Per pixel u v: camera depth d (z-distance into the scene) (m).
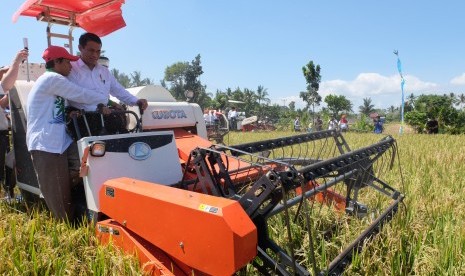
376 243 3.36
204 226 2.46
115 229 3.11
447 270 3.10
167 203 2.67
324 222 3.94
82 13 5.36
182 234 2.59
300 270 2.54
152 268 2.76
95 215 3.43
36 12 5.23
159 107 5.34
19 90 4.43
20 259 3.01
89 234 3.38
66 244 3.31
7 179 5.14
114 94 4.71
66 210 3.86
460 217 4.16
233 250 2.34
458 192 5.40
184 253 2.59
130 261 2.82
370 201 4.66
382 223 3.82
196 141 5.23
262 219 2.67
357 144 12.41
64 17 5.40
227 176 3.13
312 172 2.81
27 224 3.68
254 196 2.66
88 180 3.45
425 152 9.98
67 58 3.94
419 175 6.29
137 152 3.70
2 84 4.43
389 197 4.79
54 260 3.01
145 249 2.88
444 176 6.30
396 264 3.19
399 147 11.58
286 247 3.50
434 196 5.07
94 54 4.31
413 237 3.59
